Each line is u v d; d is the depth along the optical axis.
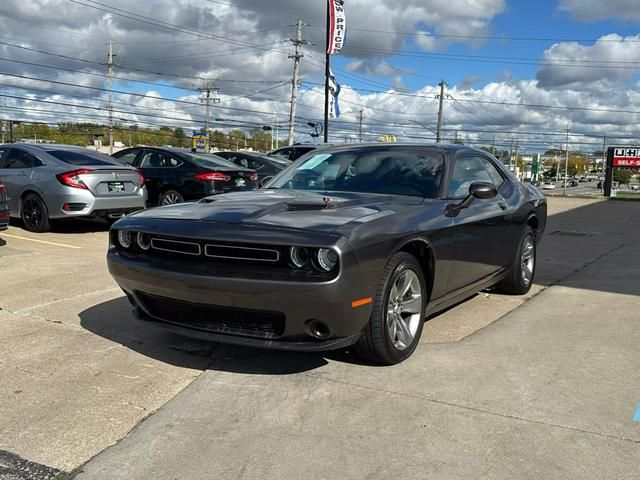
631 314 5.11
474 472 2.58
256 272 3.26
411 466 2.63
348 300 3.22
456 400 3.29
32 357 3.91
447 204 4.30
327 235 3.23
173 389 3.44
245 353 4.02
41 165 9.38
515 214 5.45
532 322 4.86
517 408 3.20
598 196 31.86
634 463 2.66
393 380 3.57
